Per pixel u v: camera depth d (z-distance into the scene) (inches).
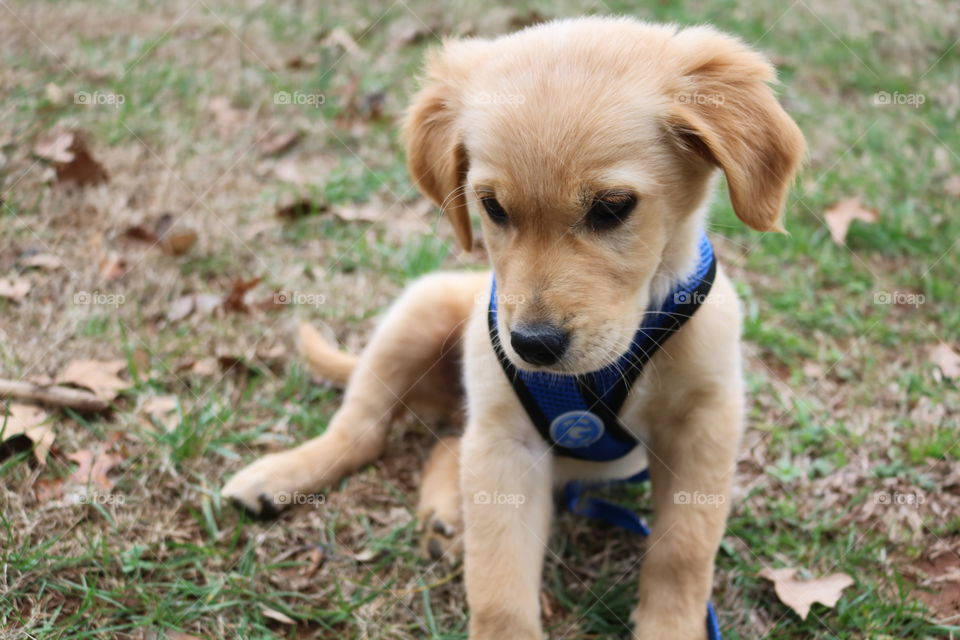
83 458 29.5
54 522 27.9
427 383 31.5
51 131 39.8
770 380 32.9
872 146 41.4
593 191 23.9
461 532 28.0
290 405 32.3
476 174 24.8
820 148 41.4
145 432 30.2
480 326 26.6
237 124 42.6
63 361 32.2
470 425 26.9
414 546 28.6
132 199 38.3
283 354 33.5
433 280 31.6
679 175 25.1
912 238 37.2
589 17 26.8
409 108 28.2
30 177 38.1
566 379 25.7
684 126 24.6
